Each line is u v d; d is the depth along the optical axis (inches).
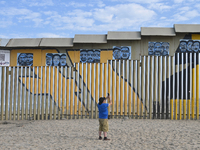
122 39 398.6
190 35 403.5
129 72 409.4
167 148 216.4
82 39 410.3
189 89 404.5
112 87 411.5
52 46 409.7
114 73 411.8
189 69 405.1
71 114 419.5
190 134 280.7
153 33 395.5
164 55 405.1
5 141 254.7
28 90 426.3
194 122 372.8
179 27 399.9
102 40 407.2
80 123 370.0
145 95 409.4
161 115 408.2
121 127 331.6
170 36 405.1
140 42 407.5
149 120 392.5
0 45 408.8
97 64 416.5
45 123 379.9
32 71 424.8
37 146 229.3
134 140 252.5
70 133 296.2
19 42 417.1
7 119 426.9
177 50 404.2
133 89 409.1
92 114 417.1
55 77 420.5
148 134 283.1
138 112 409.4
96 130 313.4
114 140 253.8
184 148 215.3
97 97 416.2
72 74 418.6
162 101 406.9
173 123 362.3
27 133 302.2
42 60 420.5
